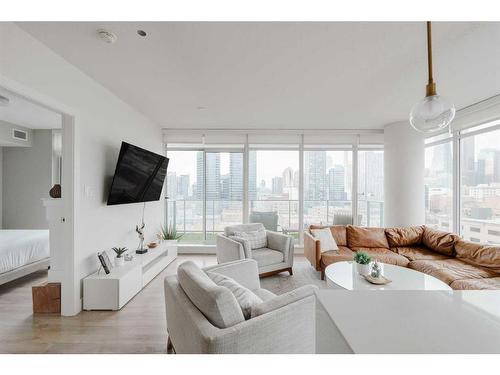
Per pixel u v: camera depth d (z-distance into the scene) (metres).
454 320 0.75
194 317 1.34
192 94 3.15
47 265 3.64
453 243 3.32
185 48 2.10
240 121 4.36
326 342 0.80
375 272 2.45
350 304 0.85
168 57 2.25
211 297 1.29
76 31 1.89
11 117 4.12
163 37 1.95
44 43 2.05
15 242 3.22
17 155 4.84
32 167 4.84
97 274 2.67
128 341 2.03
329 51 2.14
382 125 4.56
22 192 4.84
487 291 0.95
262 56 2.22
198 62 2.34
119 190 3.01
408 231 3.86
